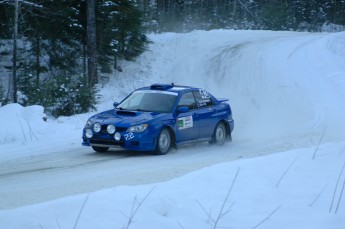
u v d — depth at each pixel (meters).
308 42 53.53
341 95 32.38
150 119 18.58
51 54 39.75
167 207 9.43
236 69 42.09
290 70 39.91
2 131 22.77
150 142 18.41
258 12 98.62
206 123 20.89
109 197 9.47
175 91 20.33
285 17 90.19
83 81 32.34
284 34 63.06
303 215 9.50
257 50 47.91
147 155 18.78
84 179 14.20
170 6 90.56
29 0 36.06
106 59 41.56
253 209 9.69
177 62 46.50
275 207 9.84
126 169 15.75
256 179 11.48
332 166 13.07
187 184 10.94
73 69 41.59
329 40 55.09
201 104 21.03
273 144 20.98
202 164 16.22
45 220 8.33
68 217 8.48
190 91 20.78
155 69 44.72
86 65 42.38
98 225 8.25
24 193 12.19
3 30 38.62
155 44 52.03
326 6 108.81
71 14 38.94
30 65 38.16
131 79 42.16
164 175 14.02
